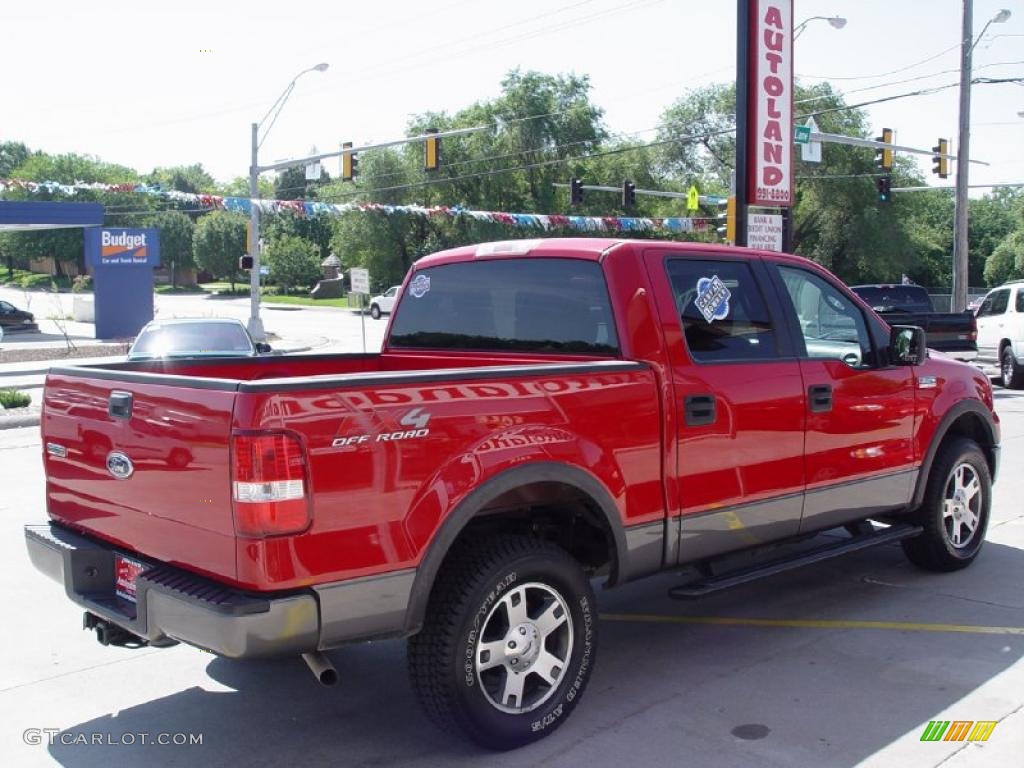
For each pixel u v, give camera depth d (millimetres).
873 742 3988
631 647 5184
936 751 3896
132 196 103125
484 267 5266
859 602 5848
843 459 5379
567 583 4078
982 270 99438
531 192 66875
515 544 3932
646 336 4512
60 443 4402
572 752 3953
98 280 38281
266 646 3346
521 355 5020
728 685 4625
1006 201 113125
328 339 38500
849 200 59438
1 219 35062
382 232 66688
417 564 3619
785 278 5301
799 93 58844
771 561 5219
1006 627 5352
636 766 3822
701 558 4770
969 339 17047
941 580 6250
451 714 3797
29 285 100375
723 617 5648
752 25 13430
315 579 3398
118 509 4008
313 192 99438
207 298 83875
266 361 5520
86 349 31594
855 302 5648
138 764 3953
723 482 4738
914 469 5910
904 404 5781
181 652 5266
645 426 4383
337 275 85375
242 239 93812
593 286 4680
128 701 4613
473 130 27766
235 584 3408
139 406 3814
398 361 5746
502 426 3869
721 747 3973
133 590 3961
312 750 4059
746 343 4969
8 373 25156
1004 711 4266
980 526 6523
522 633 3965
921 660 4891
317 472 3383
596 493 4184
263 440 3287
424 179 66062
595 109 66625
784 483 5043
